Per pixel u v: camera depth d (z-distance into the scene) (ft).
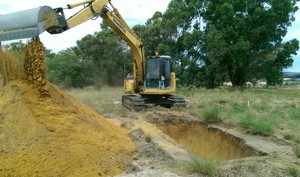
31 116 24.16
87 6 39.88
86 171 22.57
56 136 23.80
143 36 127.13
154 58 58.59
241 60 115.75
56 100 26.89
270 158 27.86
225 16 115.14
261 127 37.70
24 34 26.13
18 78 26.81
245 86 127.65
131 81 61.57
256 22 118.32
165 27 120.57
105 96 75.36
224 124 43.80
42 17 26.86
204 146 41.06
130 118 47.26
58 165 22.02
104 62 133.39
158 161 26.12
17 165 21.34
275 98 82.94
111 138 28.19
